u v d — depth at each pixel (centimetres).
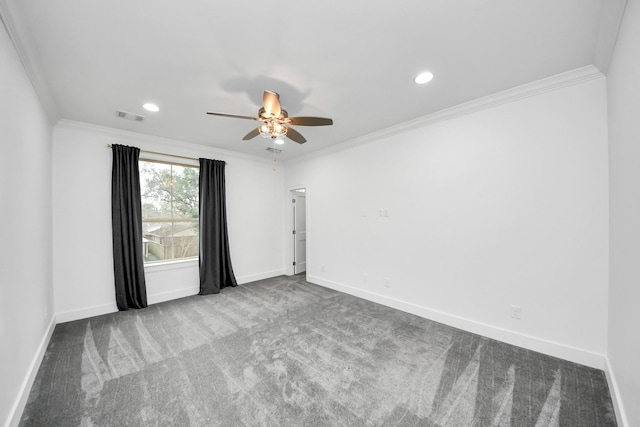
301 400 173
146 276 365
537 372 199
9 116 157
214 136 368
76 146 310
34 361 200
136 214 347
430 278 305
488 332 257
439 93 245
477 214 265
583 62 196
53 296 290
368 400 172
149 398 175
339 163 420
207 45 175
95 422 155
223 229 437
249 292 418
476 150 266
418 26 159
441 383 188
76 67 197
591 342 206
